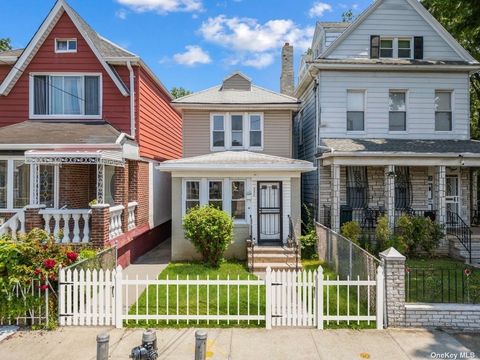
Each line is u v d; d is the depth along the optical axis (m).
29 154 10.41
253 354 6.03
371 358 5.90
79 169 13.88
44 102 14.16
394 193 15.41
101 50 14.43
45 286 7.03
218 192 13.44
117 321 7.08
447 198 16.48
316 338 6.61
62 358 5.89
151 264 12.80
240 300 8.52
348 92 16.53
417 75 16.42
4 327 7.02
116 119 14.08
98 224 9.99
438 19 20.50
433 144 15.52
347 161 14.16
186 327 7.07
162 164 13.01
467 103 16.47
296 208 13.42
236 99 17.03
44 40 14.02
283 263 12.07
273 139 16.94
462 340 6.52
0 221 11.29
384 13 16.69
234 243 13.29
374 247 13.63
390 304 7.04
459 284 9.61
